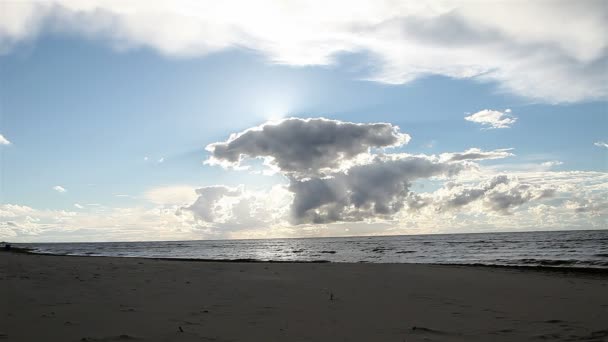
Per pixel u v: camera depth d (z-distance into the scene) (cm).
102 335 594
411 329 676
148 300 898
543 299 1020
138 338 582
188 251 8388
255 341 580
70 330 623
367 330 666
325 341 590
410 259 4038
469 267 2148
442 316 790
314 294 1032
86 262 1836
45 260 1917
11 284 1064
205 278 1304
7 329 627
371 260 3966
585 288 1244
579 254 3962
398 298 1004
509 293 1117
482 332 664
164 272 1444
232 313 777
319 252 6372
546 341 609
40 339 571
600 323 735
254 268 1717
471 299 1006
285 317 752
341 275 1497
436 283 1311
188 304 859
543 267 2298
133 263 1838
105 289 1030
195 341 572
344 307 866
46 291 980
